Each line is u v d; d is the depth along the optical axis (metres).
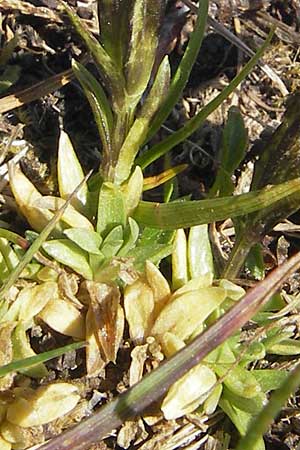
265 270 0.28
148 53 0.24
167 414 0.24
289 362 0.26
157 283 0.25
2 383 0.24
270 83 0.30
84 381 0.25
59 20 0.29
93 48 0.24
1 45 0.29
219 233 0.28
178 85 0.26
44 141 0.28
